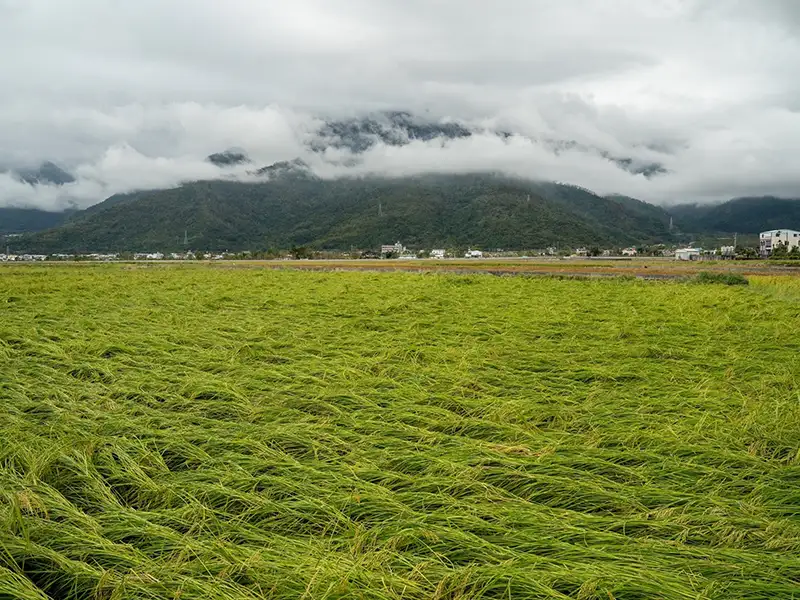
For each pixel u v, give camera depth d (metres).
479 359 7.38
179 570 2.72
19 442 4.29
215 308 13.05
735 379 6.52
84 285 18.97
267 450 4.27
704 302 13.99
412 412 5.34
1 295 14.70
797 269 40.50
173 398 5.66
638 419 5.11
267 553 2.86
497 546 2.89
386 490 3.58
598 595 2.52
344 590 2.49
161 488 3.60
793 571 2.75
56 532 3.02
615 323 10.54
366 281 22.12
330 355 7.89
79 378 6.57
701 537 3.12
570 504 3.54
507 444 4.52
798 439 4.51
